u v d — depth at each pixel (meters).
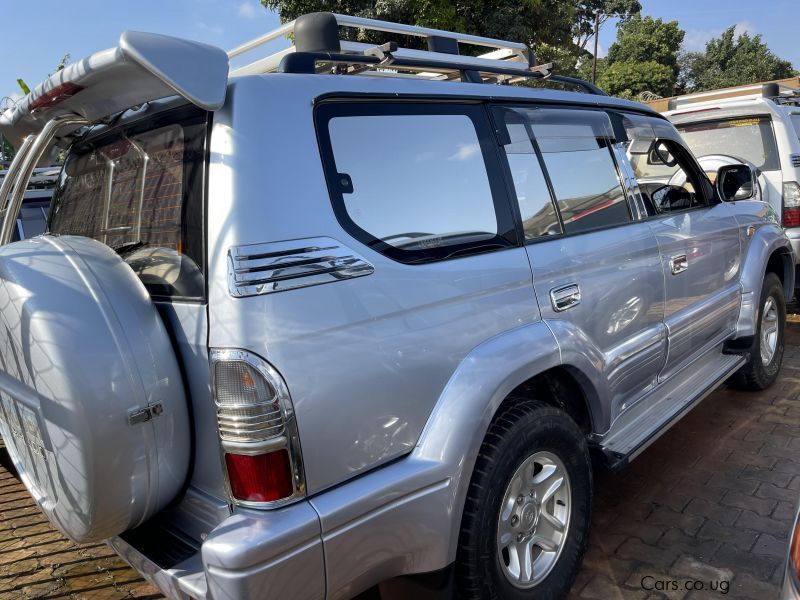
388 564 1.92
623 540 2.97
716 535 2.96
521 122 2.63
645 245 3.08
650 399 3.34
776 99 6.96
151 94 1.96
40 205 6.16
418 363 1.98
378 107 2.11
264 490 1.68
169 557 1.86
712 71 55.72
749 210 4.34
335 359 1.78
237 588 1.58
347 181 1.94
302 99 1.91
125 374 1.72
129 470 1.74
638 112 3.48
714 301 3.77
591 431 2.76
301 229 1.79
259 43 2.79
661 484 3.45
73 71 1.90
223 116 1.79
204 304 1.75
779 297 4.64
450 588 2.09
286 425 1.67
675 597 2.57
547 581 2.43
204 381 1.77
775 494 3.27
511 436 2.21
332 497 1.76
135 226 2.07
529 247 2.45
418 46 11.05
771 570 2.69
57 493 1.88
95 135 2.37
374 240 1.94
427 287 2.03
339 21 2.47
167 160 1.94
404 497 1.91
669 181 3.57
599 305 2.73
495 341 2.22
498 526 2.19
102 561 3.07
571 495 2.52
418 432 1.99
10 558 3.12
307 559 1.69
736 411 4.33
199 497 1.88
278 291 1.70
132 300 1.82
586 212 2.83
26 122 2.46
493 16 11.82
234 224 1.70
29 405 1.88
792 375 4.94
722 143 6.57
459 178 2.28
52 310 1.71
